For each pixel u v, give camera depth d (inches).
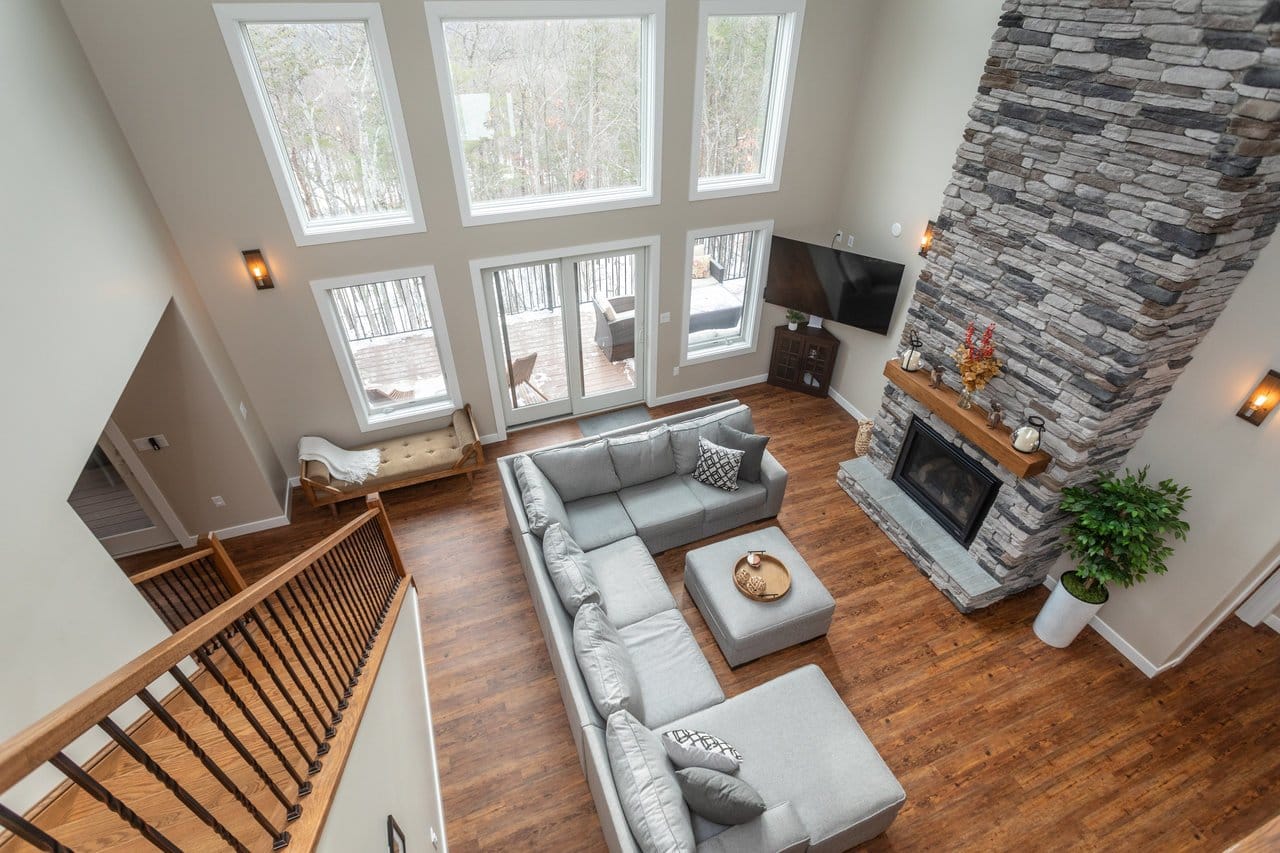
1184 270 132.3
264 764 88.8
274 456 233.1
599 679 136.8
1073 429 163.0
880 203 243.3
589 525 199.3
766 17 218.2
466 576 207.2
